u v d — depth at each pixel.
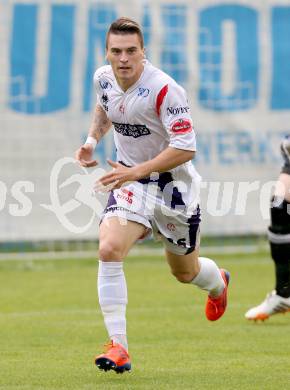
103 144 42.09
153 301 31.94
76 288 36.16
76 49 42.62
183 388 17.98
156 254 46.12
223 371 19.88
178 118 19.00
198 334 25.06
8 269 42.91
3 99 42.19
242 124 43.81
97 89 20.06
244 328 26.02
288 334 24.92
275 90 44.09
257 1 44.03
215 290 22.56
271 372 19.73
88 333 25.53
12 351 22.72
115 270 19.08
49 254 44.47
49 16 42.47
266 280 37.62
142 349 22.80
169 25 43.38
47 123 42.50
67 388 18.00
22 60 42.28
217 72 43.78
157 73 19.28
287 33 44.22
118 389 17.81
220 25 43.81
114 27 18.86
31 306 31.20
